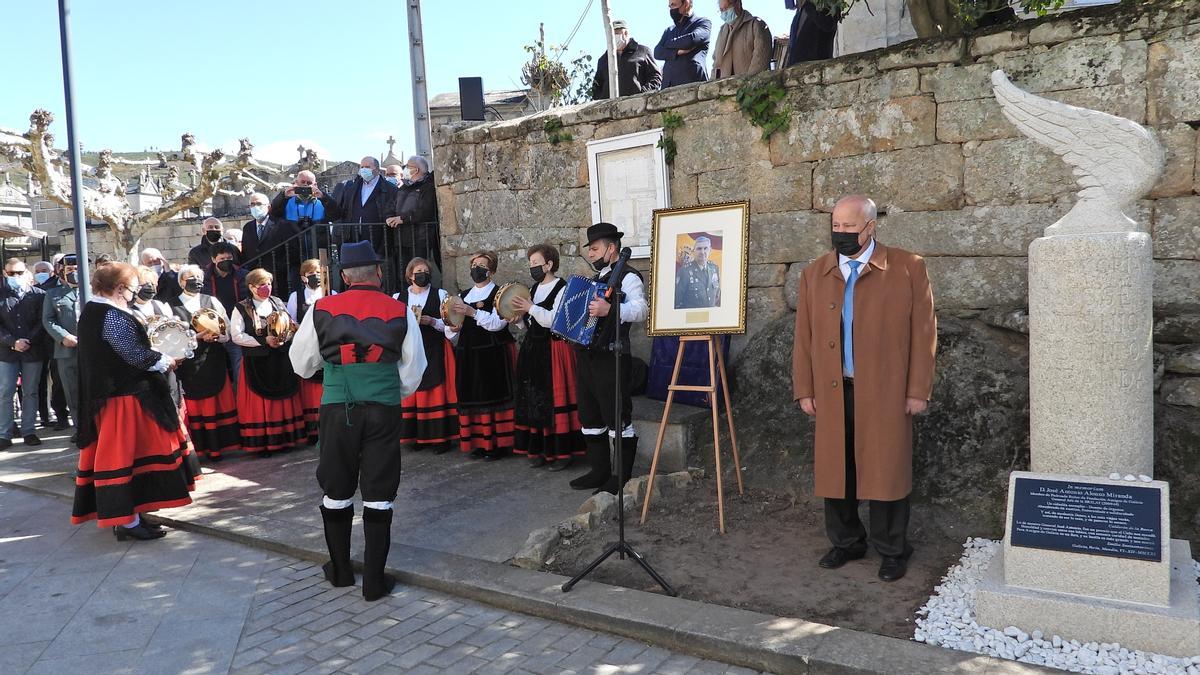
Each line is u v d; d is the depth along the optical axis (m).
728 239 4.26
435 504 4.86
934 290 4.84
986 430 4.11
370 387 3.62
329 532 3.75
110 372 4.40
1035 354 3.21
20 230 12.10
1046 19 4.38
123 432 4.43
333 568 3.80
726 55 6.39
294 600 3.67
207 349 6.12
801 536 4.01
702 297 4.30
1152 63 4.12
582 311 4.67
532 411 5.62
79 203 5.66
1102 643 2.77
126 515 4.41
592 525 4.23
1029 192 4.50
